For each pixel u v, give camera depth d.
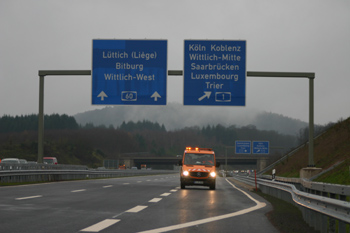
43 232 10.69
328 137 73.56
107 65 38.09
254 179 39.06
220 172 175.25
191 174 33.72
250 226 12.74
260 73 37.44
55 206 16.89
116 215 14.55
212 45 37.84
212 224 12.89
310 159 38.81
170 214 15.16
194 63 37.81
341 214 9.99
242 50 37.78
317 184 15.23
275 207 19.20
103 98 37.94
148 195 24.34
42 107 39.03
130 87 37.91
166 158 193.12
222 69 37.78
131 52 38.03
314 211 12.67
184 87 37.69
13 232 10.59
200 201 21.16
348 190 11.18
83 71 38.28
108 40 38.19
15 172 34.66
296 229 12.59
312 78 37.75
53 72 38.44
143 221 13.17
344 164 46.31
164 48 37.91
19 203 17.73
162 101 37.75
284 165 86.06
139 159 195.38
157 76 37.84
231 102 37.62
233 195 26.91
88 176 58.00
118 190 28.23
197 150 35.81
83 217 13.79
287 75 37.41
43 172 40.00
